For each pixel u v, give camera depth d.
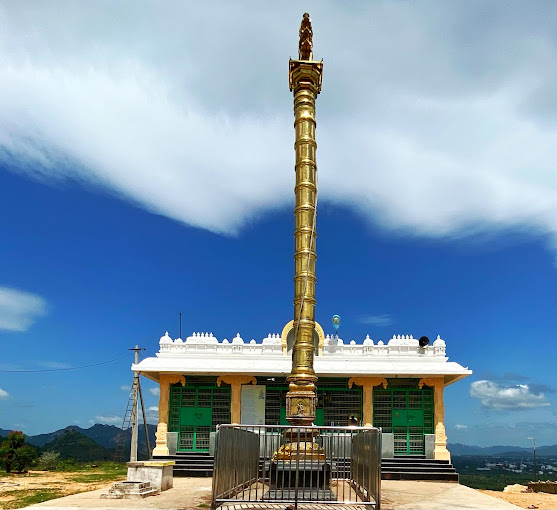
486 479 54.03
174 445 28.73
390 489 21.66
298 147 18.69
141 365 29.50
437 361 29.89
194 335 31.09
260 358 30.25
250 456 16.09
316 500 12.88
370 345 30.45
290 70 19.59
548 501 23.03
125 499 17.94
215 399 29.72
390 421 29.11
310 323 17.34
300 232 18.00
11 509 18.75
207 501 17.30
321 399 29.58
